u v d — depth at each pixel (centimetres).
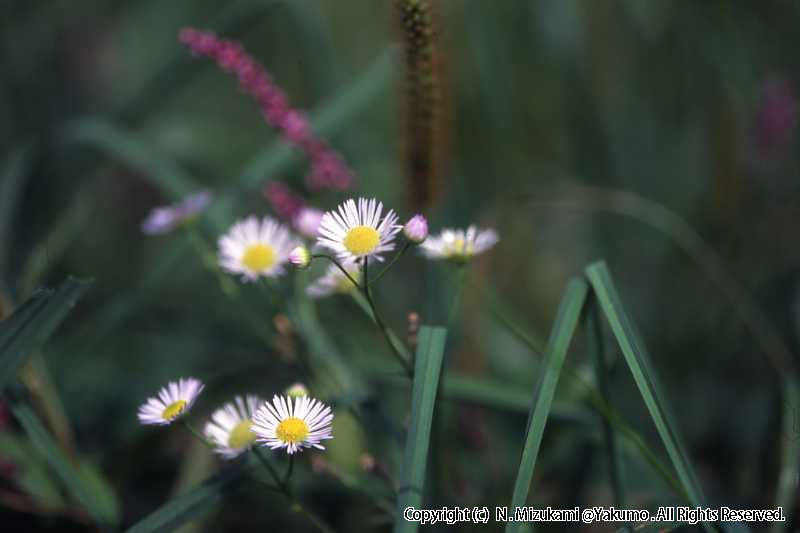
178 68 67
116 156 68
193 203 58
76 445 62
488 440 62
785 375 59
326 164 59
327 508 60
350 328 65
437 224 64
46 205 70
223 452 50
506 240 72
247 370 60
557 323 51
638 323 69
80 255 75
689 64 74
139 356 67
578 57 75
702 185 72
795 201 67
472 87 72
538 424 50
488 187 73
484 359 64
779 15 71
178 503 51
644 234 75
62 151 70
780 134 66
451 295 61
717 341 65
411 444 49
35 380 57
